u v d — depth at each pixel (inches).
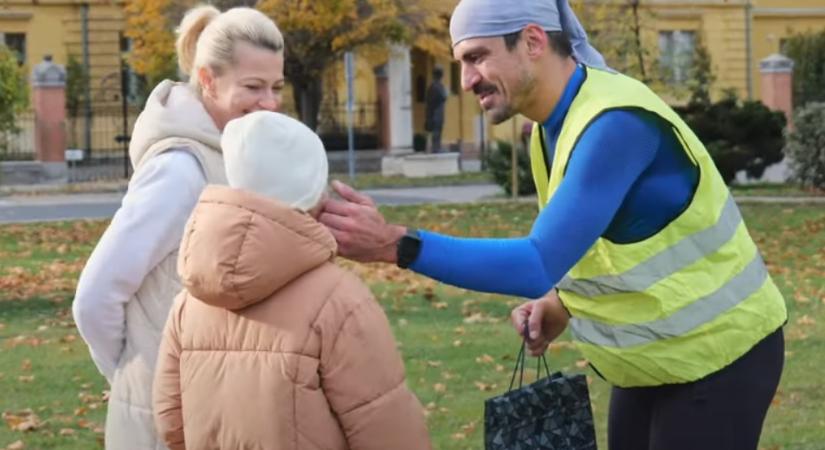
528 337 178.2
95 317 163.5
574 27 161.8
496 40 156.7
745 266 163.2
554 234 150.5
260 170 135.4
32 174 1259.8
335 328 134.2
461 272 146.8
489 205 946.7
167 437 144.9
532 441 159.3
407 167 1322.6
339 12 1162.6
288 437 134.0
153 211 163.0
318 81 1248.8
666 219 158.4
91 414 330.6
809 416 320.2
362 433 134.9
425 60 1702.8
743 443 161.9
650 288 159.0
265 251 133.3
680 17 1770.4
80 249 706.8
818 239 714.2
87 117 1409.9
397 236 146.2
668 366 160.4
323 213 144.8
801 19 1857.8
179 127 165.9
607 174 152.4
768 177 1180.5
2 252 690.2
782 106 1533.0
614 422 171.9
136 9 1202.0
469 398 340.8
